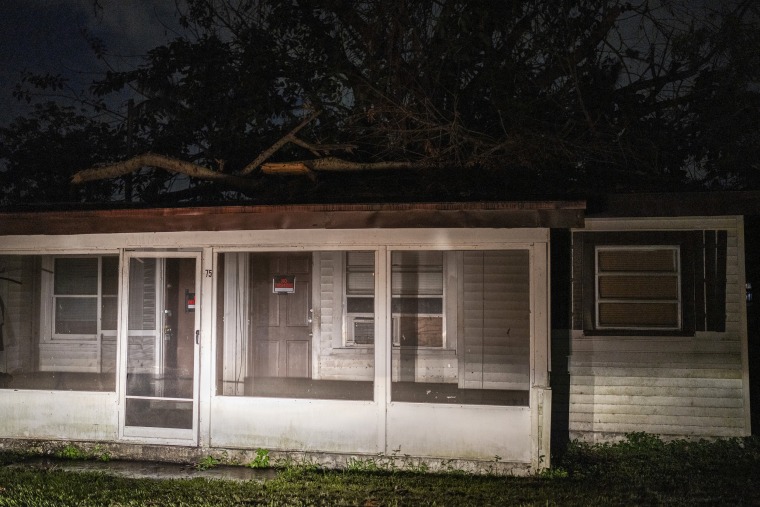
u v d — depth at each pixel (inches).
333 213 276.7
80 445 304.0
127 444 301.1
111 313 347.9
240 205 291.0
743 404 307.9
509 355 317.7
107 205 334.0
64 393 307.7
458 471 273.4
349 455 281.7
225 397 294.0
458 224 269.1
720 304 311.1
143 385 308.5
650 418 314.2
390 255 285.7
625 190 411.8
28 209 329.4
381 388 281.3
